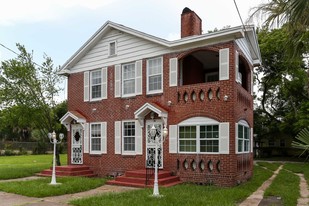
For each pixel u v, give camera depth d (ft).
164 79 48.47
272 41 93.61
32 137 160.25
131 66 53.21
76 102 60.80
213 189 38.11
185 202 29.76
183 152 45.32
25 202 32.22
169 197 31.78
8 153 129.59
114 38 55.52
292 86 102.12
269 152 122.72
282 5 22.68
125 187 42.57
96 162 55.88
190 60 53.21
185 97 46.14
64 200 33.27
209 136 43.37
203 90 44.42
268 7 24.41
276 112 118.62
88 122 58.03
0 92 64.59
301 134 16.96
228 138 41.52
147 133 49.60
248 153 51.88
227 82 42.37
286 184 46.34
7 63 64.80
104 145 55.11
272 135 120.37
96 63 57.82
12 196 35.68
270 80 109.50
